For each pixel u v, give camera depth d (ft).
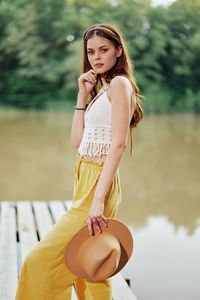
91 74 8.89
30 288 8.30
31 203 19.39
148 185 38.45
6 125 65.57
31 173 43.55
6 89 86.74
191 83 87.66
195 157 47.55
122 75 8.46
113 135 8.06
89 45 8.49
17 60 87.45
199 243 22.06
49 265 8.25
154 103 86.02
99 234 8.13
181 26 88.07
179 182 39.22
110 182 8.02
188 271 17.60
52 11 87.15
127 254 8.36
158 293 15.55
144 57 86.07
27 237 14.90
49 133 59.47
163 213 30.78
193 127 66.69
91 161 8.34
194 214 30.17
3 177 42.34
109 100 8.27
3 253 13.37
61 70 84.89
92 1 87.71
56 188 39.73
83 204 8.32
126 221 28.53
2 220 16.80
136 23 86.22
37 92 86.17
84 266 8.02
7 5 86.84
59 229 8.32
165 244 21.95
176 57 87.25
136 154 49.16
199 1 87.97
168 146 52.70
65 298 8.53
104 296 8.66
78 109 9.16
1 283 11.37
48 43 87.04
